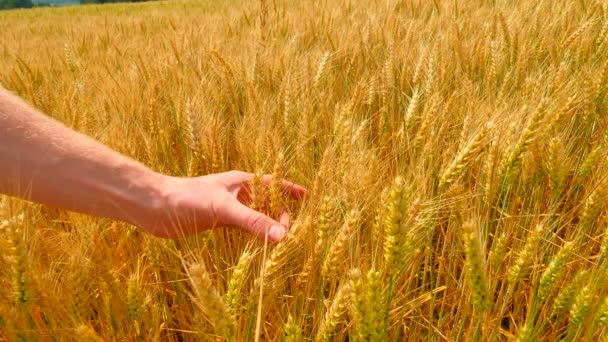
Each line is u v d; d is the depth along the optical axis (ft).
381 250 1.83
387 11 6.17
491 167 1.97
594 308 1.58
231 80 3.45
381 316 1.39
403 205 1.45
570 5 4.62
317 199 1.97
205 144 2.35
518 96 2.80
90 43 7.41
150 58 4.78
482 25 4.64
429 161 2.23
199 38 5.43
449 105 2.60
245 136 2.51
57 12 27.14
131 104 3.15
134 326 1.70
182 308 1.98
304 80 3.29
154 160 2.51
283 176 2.34
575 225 2.23
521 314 2.02
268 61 3.86
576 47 3.67
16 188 1.60
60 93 3.85
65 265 1.77
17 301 1.52
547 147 2.35
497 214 2.32
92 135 2.67
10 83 4.10
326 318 1.56
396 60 3.71
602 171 2.24
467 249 1.36
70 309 1.63
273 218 1.96
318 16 6.33
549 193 2.33
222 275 2.02
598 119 2.66
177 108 2.82
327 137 2.59
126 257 2.05
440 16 5.41
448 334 1.83
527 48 3.62
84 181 1.67
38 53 7.04
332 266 1.66
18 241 1.47
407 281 1.87
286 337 1.50
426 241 2.01
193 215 1.78
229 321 1.39
